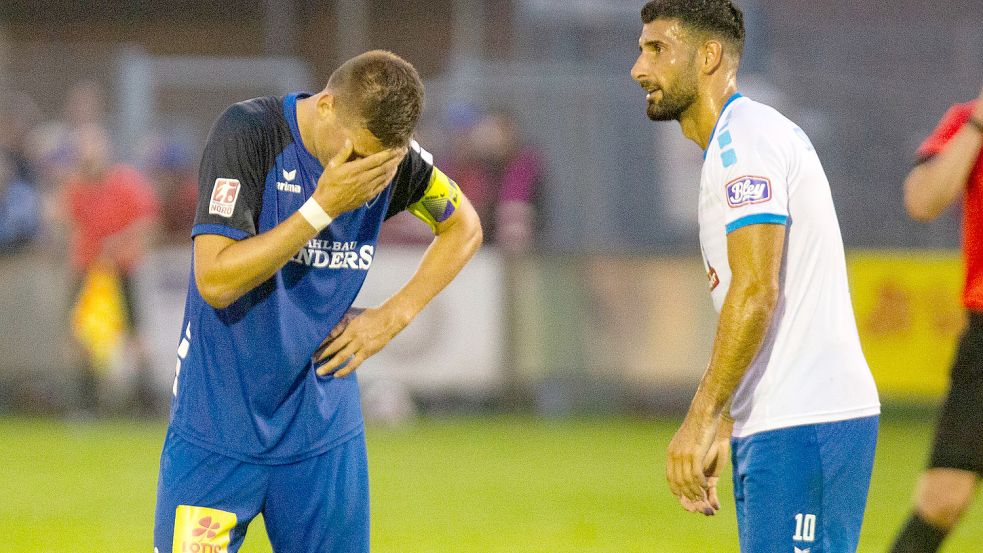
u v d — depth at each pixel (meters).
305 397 12.34
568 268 42.62
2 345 42.31
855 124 47.38
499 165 42.78
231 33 56.84
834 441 11.41
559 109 45.19
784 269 11.56
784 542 11.45
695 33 11.86
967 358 14.79
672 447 11.28
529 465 32.69
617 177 45.00
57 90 45.47
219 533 12.10
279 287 11.99
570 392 42.94
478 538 23.14
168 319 42.00
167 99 46.78
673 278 42.78
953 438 14.74
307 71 54.62
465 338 42.25
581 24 49.97
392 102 11.05
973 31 49.59
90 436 38.22
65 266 41.91
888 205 46.66
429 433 39.16
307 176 11.86
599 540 23.06
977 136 14.23
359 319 12.88
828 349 11.54
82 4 57.66
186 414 12.23
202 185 11.67
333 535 12.60
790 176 11.48
